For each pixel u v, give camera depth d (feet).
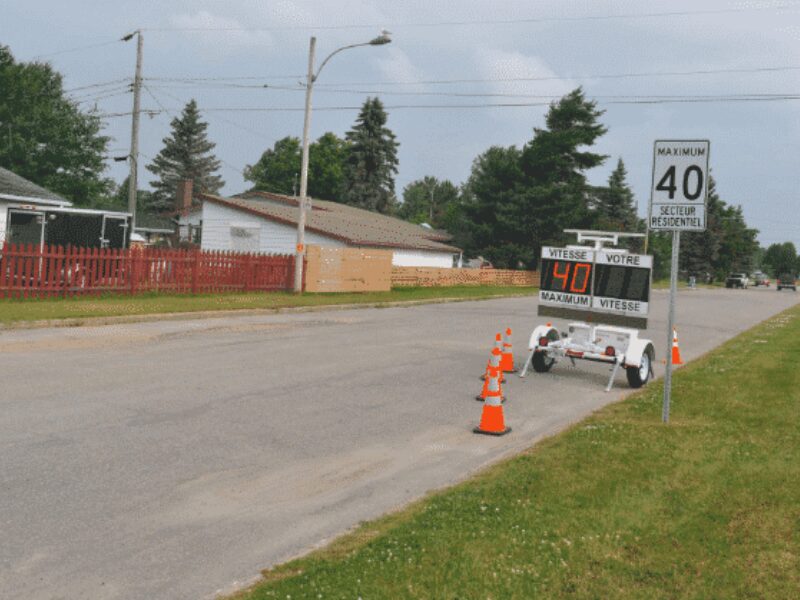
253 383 36.19
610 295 43.37
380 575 15.46
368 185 270.26
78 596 14.66
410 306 93.40
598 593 15.11
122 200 341.62
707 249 325.01
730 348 60.80
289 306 75.97
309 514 19.83
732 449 26.25
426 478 23.49
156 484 21.34
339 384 37.45
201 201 127.85
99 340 47.44
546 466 23.88
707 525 18.95
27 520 18.21
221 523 18.86
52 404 29.53
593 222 188.96
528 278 172.24
